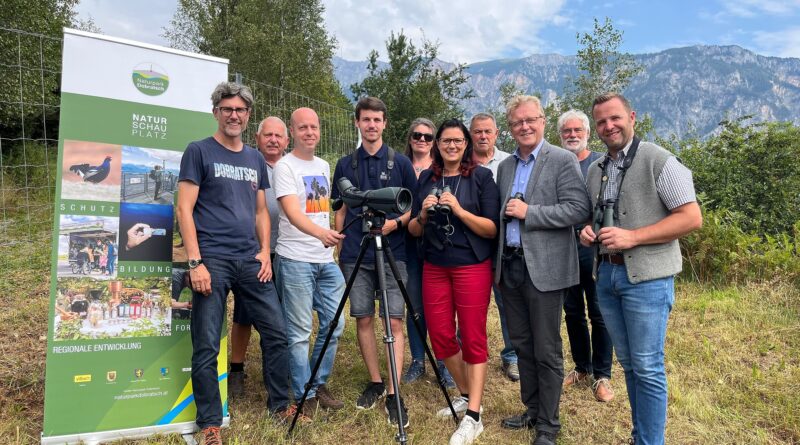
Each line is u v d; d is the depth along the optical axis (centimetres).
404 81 2131
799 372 364
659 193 233
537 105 280
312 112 316
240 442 279
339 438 292
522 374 297
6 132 1310
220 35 1950
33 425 286
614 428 305
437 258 292
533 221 266
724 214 724
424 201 283
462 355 314
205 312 275
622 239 232
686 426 303
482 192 292
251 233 292
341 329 331
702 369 378
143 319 292
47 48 1295
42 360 360
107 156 285
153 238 296
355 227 325
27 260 589
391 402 308
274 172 312
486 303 292
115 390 284
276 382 300
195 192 274
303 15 2117
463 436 280
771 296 528
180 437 288
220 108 279
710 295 550
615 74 1483
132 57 293
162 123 301
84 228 279
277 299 304
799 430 292
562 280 271
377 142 326
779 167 796
